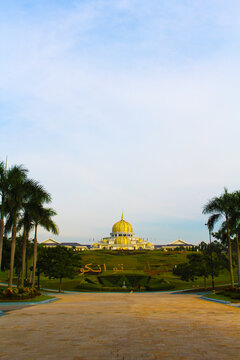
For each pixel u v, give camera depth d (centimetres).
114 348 1089
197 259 6819
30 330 1434
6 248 5912
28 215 3916
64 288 7106
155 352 1037
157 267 11131
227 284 7538
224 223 4581
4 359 951
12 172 3334
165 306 2758
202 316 1967
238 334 1350
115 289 6794
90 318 1848
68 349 1073
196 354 1012
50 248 6500
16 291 3247
